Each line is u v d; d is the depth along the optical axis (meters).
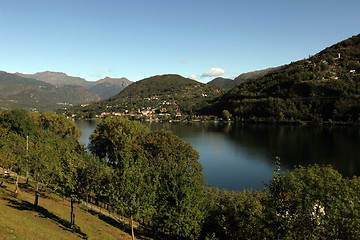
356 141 121.50
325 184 19.55
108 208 45.28
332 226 14.97
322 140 127.56
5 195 33.12
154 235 35.31
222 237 31.69
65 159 34.41
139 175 24.30
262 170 85.75
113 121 75.94
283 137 142.75
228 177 80.00
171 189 30.94
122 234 32.19
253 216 21.72
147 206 25.09
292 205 15.59
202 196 34.66
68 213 35.94
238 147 122.31
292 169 83.62
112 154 70.75
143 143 66.44
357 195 20.17
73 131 115.31
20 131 79.19
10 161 38.88
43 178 33.72
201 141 141.62
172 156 64.19
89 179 33.84
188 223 29.83
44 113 111.75
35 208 31.78
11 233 19.83
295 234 15.09
